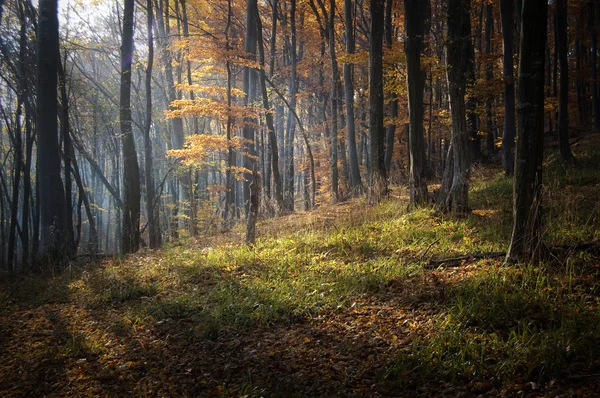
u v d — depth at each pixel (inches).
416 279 291.1
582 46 1212.5
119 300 346.0
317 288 298.4
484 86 665.6
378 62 621.3
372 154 632.4
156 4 959.6
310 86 1264.8
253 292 303.9
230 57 660.1
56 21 553.3
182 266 408.8
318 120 1401.3
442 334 210.5
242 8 1100.5
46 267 526.0
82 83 1182.3
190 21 1133.7
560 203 382.9
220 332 258.2
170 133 1167.0
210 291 325.4
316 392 187.5
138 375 226.5
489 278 261.4
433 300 253.3
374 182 616.4
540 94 269.9
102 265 496.1
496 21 1205.1
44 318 333.1
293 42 944.3
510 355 185.8
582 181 498.0
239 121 744.3
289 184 1035.3
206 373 216.7
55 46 552.1
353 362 206.7
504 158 671.8
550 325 204.4
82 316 325.1
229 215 727.1
